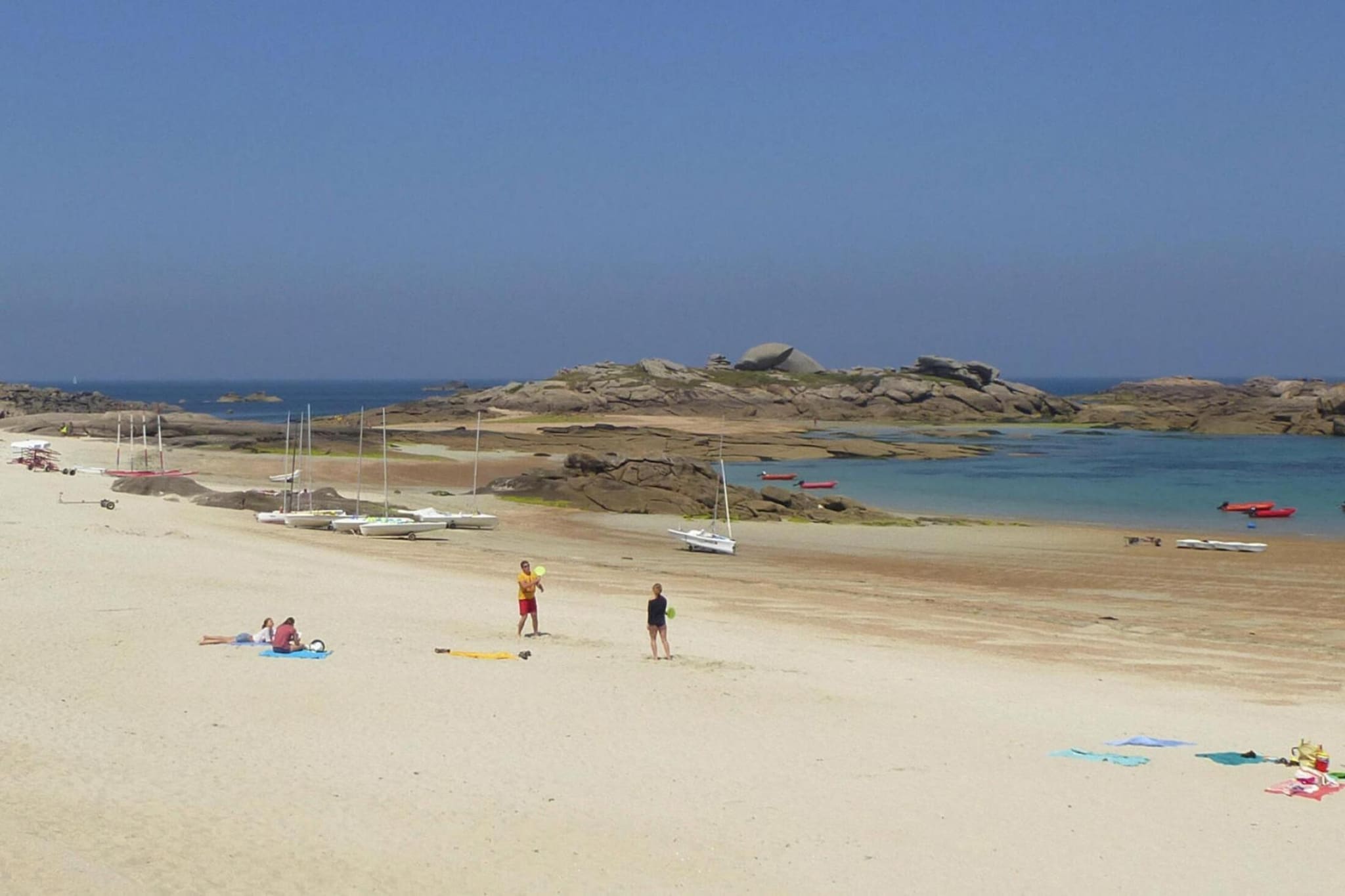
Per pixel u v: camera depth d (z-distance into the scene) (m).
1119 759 17.25
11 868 11.23
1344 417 151.00
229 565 37.12
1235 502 74.44
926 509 73.06
